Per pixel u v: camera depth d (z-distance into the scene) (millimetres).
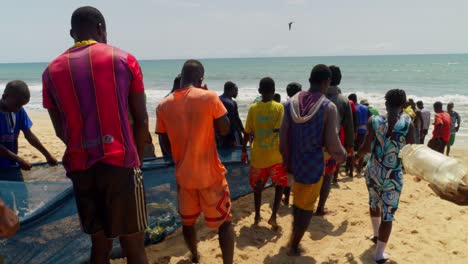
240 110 24719
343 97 5105
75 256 3859
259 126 4719
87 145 2383
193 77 3545
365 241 4645
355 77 61219
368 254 4340
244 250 4398
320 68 4012
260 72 87688
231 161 5855
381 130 3990
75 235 3930
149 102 30688
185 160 3461
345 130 5168
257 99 6250
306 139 3898
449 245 4547
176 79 5539
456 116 12469
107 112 2381
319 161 3949
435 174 3041
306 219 4113
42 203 3785
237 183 5945
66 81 2377
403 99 3902
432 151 3271
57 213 3842
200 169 3457
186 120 3398
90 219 2568
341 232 4945
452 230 4934
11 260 3508
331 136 3834
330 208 5809
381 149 4016
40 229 3695
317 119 3842
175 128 3449
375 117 4066
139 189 2547
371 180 4180
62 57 2441
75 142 2408
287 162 4188
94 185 2467
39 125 18281
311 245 4578
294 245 4277
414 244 4562
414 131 3926
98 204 2533
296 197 4129
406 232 4895
